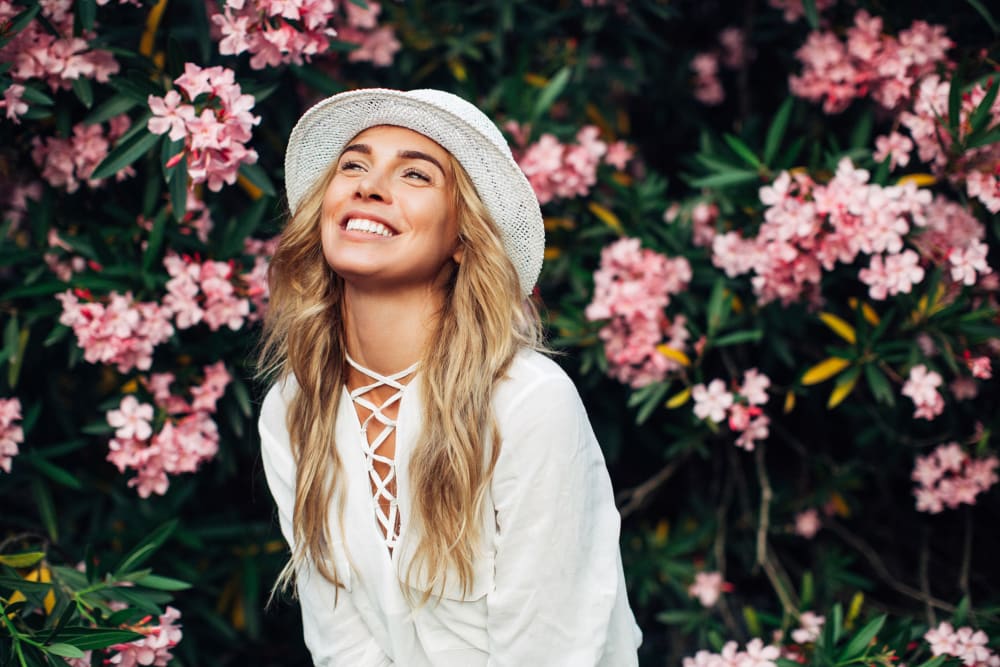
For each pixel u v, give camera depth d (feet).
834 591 8.64
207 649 8.69
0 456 6.57
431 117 4.66
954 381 7.82
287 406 5.36
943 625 6.80
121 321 6.53
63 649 5.62
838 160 7.45
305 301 5.21
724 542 9.21
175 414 7.07
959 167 7.02
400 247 4.59
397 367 4.93
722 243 7.50
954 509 9.09
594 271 8.54
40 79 6.64
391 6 8.93
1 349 7.20
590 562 4.88
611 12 8.98
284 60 6.42
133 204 7.29
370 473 5.07
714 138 8.49
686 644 9.37
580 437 4.78
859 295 8.37
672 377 7.85
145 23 7.14
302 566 5.31
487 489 4.81
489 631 4.84
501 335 4.77
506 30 8.61
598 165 8.60
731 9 9.95
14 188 7.29
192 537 7.94
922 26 7.38
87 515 8.77
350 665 5.22
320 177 5.19
